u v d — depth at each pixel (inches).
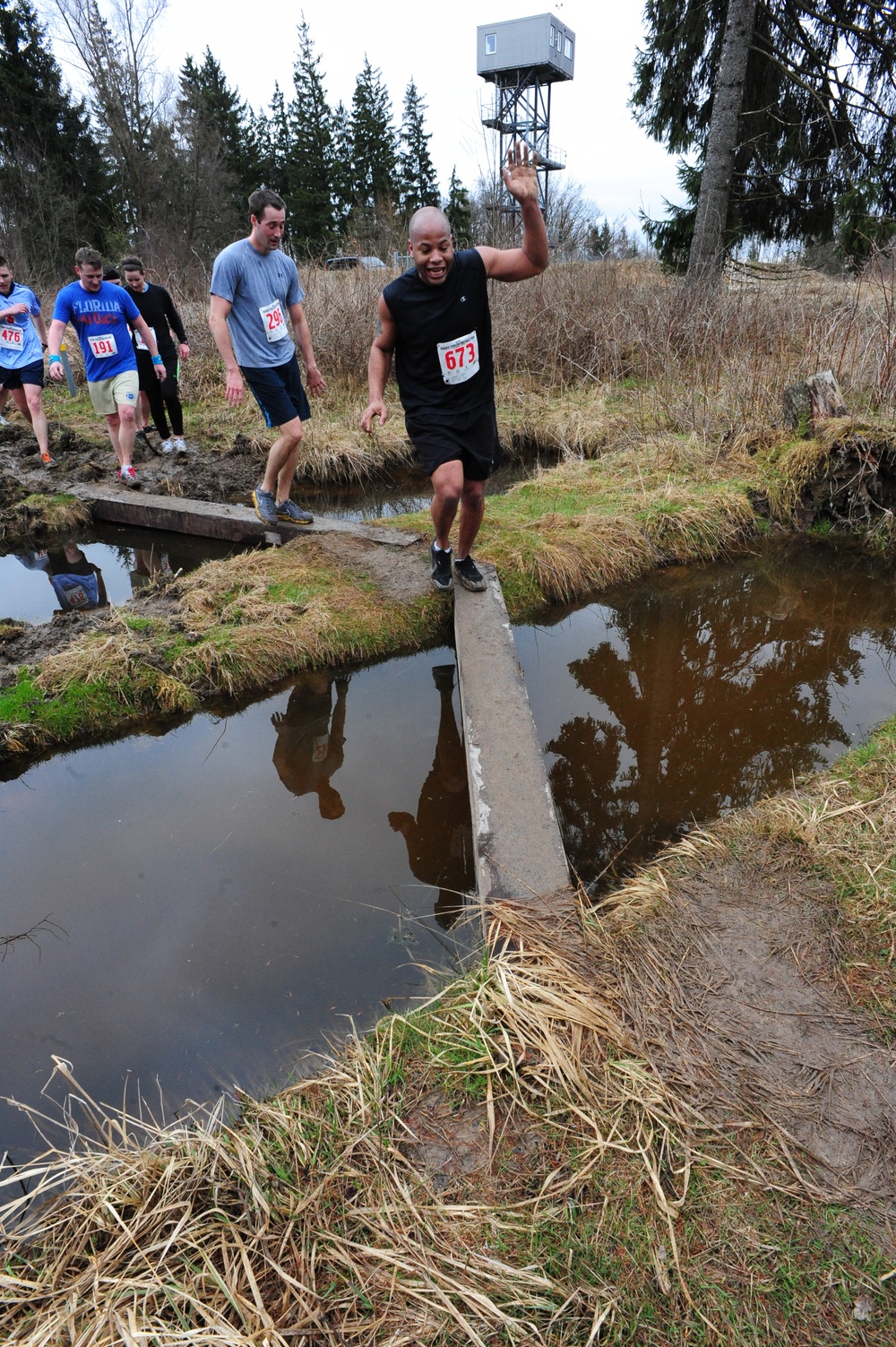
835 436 222.4
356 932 98.0
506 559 191.0
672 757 132.0
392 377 360.2
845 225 413.1
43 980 91.8
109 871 109.3
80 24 871.7
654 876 98.1
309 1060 80.3
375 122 1566.2
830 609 187.3
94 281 228.7
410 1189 61.7
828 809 106.8
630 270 452.8
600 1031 73.7
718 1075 70.1
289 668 158.1
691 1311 53.4
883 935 84.4
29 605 189.0
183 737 142.6
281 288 180.4
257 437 303.0
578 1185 61.3
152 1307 54.8
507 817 101.9
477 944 92.0
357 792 125.9
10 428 309.4
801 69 409.4
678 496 223.3
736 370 282.7
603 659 166.6
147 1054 82.7
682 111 443.2
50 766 134.5
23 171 991.0
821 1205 59.8
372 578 179.6
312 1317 52.8
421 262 121.8
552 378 351.9
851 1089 68.8
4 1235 61.3
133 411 247.1
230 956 94.6
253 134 1533.0
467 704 126.3
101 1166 65.9
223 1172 63.7
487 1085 69.3
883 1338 52.0
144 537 230.5
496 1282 54.7
